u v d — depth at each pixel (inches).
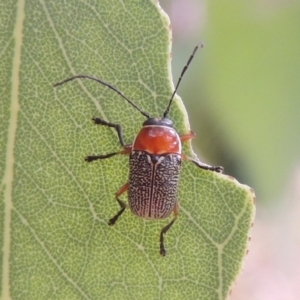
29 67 3.2
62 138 3.3
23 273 3.3
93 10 3.2
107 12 3.2
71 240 3.3
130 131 3.3
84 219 3.3
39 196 3.3
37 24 3.2
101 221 3.3
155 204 3.3
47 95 3.3
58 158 3.3
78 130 3.3
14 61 3.2
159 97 3.3
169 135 3.3
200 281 3.3
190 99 3.6
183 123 3.3
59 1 3.2
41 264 3.3
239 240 3.3
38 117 3.3
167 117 3.3
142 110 3.3
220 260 3.3
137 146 3.3
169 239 3.3
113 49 3.3
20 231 3.3
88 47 3.3
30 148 3.3
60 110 3.3
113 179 3.3
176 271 3.3
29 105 3.3
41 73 3.2
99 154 3.3
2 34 3.2
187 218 3.3
